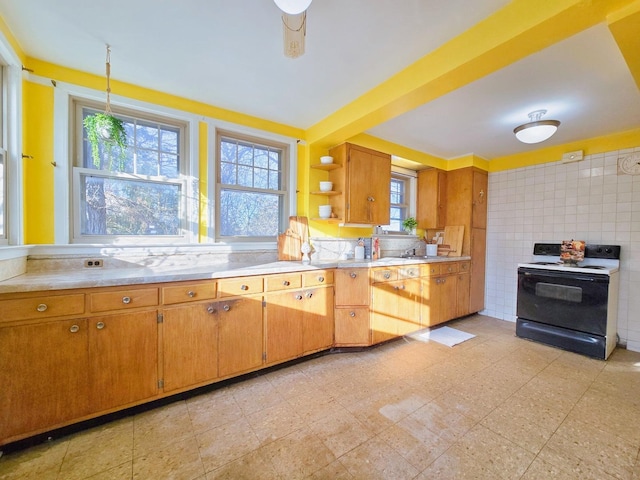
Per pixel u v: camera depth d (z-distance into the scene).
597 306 2.60
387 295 2.82
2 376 1.37
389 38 1.60
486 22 1.45
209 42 1.66
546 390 2.03
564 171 3.29
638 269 2.80
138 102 2.15
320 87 2.16
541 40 1.37
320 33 1.56
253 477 1.28
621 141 2.90
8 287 1.35
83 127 2.04
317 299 2.49
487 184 3.98
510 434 1.57
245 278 2.08
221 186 2.58
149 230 2.28
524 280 3.09
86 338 1.55
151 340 1.73
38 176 1.85
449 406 1.82
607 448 1.47
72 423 1.53
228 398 1.90
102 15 1.45
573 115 2.50
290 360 2.38
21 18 1.48
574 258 3.01
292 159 2.93
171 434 1.55
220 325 1.97
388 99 2.03
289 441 1.50
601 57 1.69
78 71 1.96
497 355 2.63
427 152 3.66
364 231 3.44
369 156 3.03
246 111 2.58
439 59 1.69
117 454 1.41
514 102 2.28
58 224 1.91
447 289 3.45
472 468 1.33
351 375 2.23
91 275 1.72
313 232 3.03
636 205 2.82
